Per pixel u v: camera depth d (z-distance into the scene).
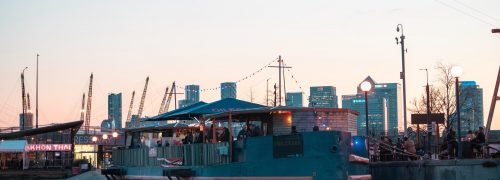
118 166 50.75
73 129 99.25
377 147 41.38
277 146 34.38
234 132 41.38
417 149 47.03
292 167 33.91
